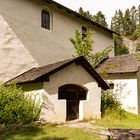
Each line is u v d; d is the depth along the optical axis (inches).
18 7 604.4
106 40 918.4
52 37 690.8
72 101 548.7
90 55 737.0
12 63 579.2
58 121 494.3
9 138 354.9
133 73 755.4
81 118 540.7
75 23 781.3
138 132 340.5
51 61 679.7
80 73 545.0
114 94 711.7
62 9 716.0
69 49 743.7
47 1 655.1
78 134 392.2
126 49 1456.7
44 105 476.4
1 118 436.8
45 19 685.3
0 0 567.5
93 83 568.7
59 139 358.9
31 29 632.4
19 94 476.4
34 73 536.1
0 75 552.7
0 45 559.2
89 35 725.3
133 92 750.5
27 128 421.4
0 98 449.4
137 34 764.6
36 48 640.4
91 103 558.6
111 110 595.8
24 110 454.9
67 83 518.6
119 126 488.1
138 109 742.5
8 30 577.3
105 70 751.1
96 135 395.9
